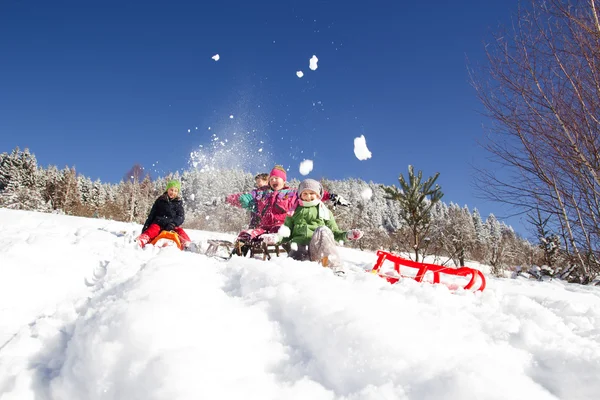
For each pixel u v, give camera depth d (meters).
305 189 4.27
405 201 7.52
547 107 7.21
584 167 6.97
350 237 4.21
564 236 7.58
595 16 6.67
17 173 37.66
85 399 1.37
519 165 7.66
